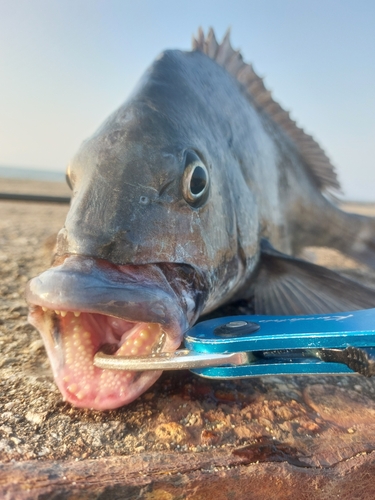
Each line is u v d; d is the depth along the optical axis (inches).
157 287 4.8
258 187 9.7
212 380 5.7
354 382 6.0
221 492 4.0
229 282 7.4
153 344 4.8
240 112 9.7
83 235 4.8
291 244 13.2
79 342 5.1
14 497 3.7
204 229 6.1
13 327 7.4
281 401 5.3
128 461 4.2
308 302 8.1
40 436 4.5
